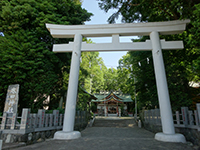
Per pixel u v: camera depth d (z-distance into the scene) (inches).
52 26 255.9
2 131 184.1
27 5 295.4
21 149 153.5
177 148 154.5
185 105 323.3
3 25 283.6
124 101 1008.9
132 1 289.4
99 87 1325.0
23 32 288.4
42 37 333.1
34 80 284.4
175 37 365.4
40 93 307.9
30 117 189.2
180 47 236.7
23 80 273.6
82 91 544.1
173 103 335.0
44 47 314.3
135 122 585.0
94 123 581.0
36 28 297.0
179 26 240.5
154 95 406.6
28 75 276.2
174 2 192.5
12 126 184.2
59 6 348.5
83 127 410.3
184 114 229.3
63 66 379.9
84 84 792.9
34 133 193.8
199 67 178.1
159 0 243.4
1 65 246.7
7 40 259.9
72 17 374.9
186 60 370.6
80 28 255.1
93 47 249.3
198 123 194.1
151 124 352.8
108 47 247.1
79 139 194.2
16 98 236.4
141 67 441.4
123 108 1015.6
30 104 301.7
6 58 248.2
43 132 213.3
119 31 250.4
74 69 234.1
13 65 252.4
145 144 169.8
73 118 216.2
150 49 242.8
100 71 1050.1
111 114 1027.9
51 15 307.1
